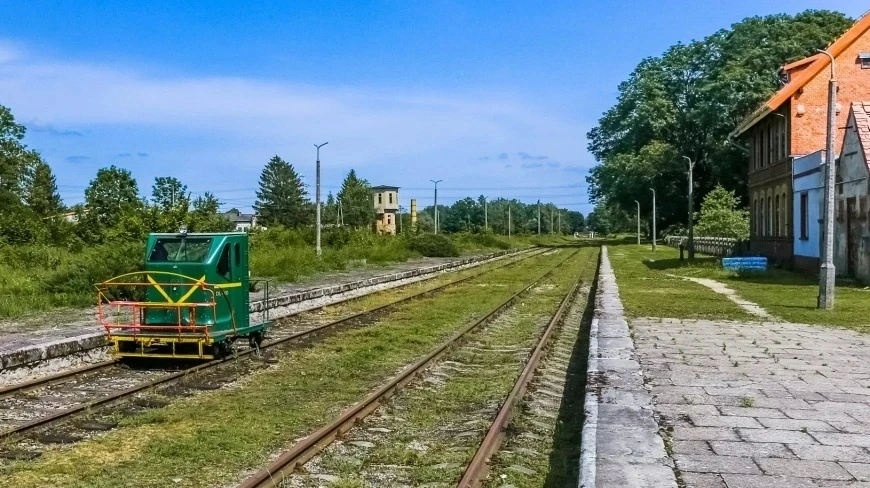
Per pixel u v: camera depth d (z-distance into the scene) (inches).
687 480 244.4
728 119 2719.0
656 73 3191.4
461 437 326.3
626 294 973.8
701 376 422.9
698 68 3088.1
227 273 523.8
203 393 411.5
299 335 620.1
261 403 387.2
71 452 298.2
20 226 1492.4
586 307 892.6
